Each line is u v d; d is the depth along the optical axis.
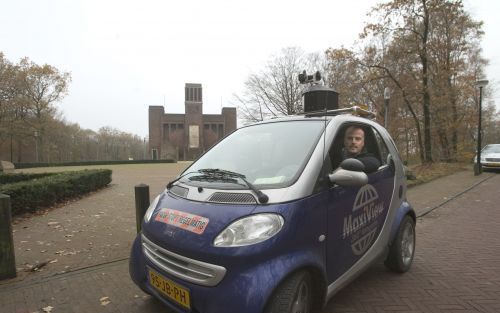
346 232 2.80
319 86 5.01
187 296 2.23
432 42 17.88
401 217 3.69
